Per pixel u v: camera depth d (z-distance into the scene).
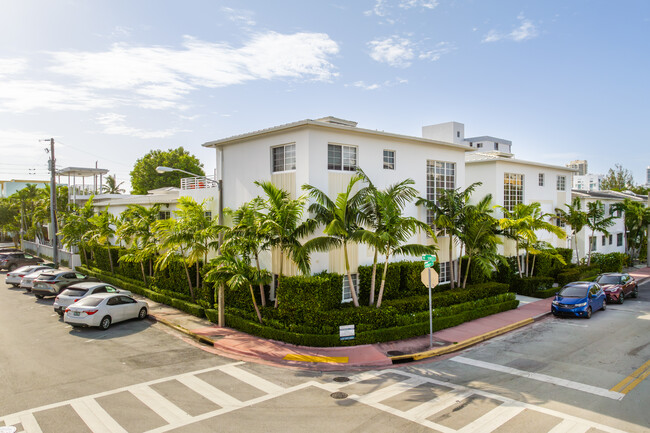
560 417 9.91
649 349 15.41
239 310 18.17
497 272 26.67
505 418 9.85
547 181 32.44
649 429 9.32
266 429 9.35
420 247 17.61
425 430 9.27
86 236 33.81
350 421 9.73
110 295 19.03
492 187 27.66
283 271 18.38
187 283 22.70
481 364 13.91
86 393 11.37
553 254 28.77
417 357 14.51
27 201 58.25
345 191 18.75
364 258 19.33
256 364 13.91
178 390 11.60
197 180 26.91
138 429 9.34
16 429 9.34
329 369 13.43
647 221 41.81
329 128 18.02
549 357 14.56
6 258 36.66
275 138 18.98
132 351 15.20
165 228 21.69
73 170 48.91
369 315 16.17
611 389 11.63
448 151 23.88
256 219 16.73
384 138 20.31
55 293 24.08
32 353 14.85
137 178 63.31
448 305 19.69
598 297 21.98
